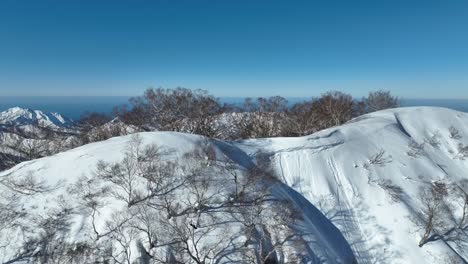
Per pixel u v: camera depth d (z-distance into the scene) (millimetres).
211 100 41000
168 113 40062
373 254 22031
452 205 25828
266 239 19531
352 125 33938
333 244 21938
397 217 23812
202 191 21547
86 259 17875
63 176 23516
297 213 22000
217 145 27078
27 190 22453
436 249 21594
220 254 17922
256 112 43500
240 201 21453
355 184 26562
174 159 24297
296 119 41125
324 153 28625
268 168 26562
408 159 29844
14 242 19016
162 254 17734
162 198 20891
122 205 20453
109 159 24328
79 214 20281
